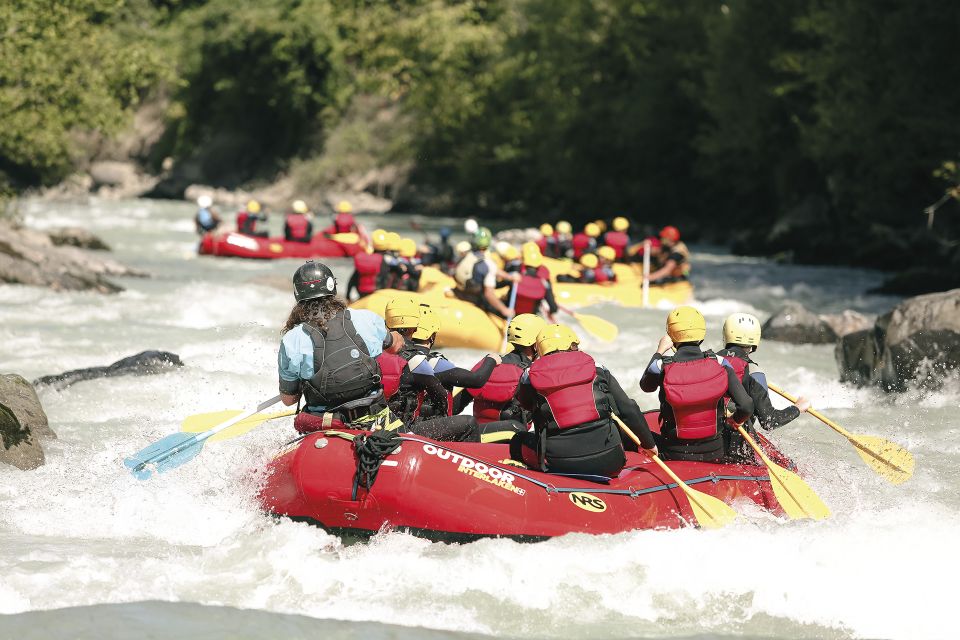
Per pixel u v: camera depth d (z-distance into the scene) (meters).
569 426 19.31
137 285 58.12
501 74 140.62
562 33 124.69
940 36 73.56
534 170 135.88
